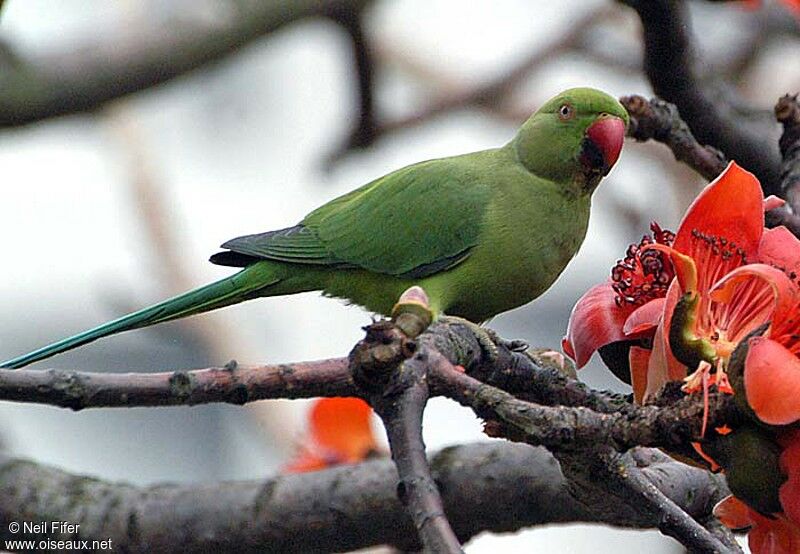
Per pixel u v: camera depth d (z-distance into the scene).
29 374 4.31
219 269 14.70
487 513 8.19
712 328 4.88
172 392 4.41
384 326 4.30
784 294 4.58
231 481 8.46
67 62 10.62
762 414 4.40
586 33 12.96
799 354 4.59
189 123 17.92
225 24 10.88
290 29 11.06
